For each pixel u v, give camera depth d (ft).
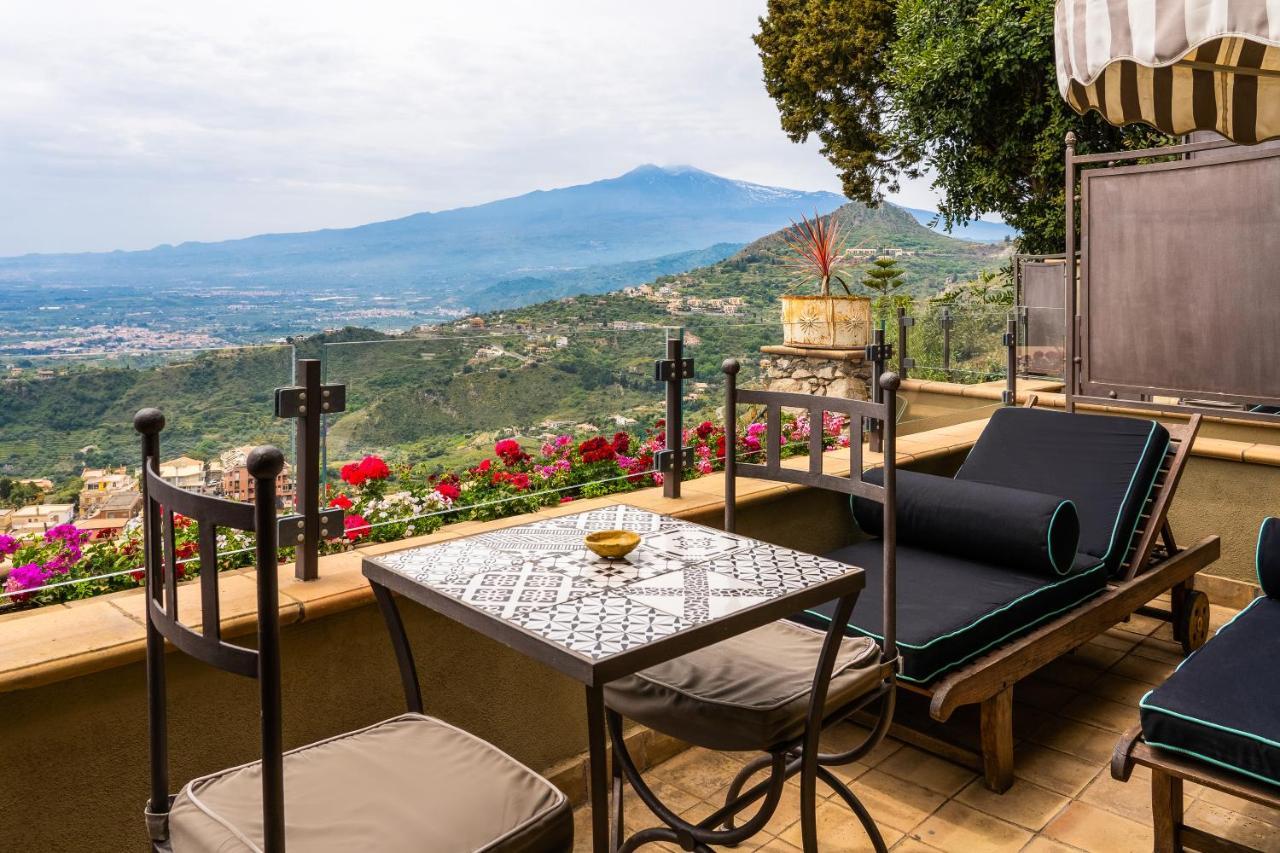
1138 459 10.99
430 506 8.97
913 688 8.07
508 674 8.16
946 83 31.45
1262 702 6.72
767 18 51.13
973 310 16.58
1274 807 6.19
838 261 21.40
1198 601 11.84
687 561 5.92
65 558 6.70
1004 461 11.87
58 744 5.65
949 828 7.97
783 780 5.97
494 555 6.06
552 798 4.79
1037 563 9.61
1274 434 14.84
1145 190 13.12
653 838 6.38
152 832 4.89
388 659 7.36
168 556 4.52
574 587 5.35
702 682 6.25
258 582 3.84
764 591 5.29
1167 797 7.00
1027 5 28.37
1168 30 7.11
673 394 10.87
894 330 14.84
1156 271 13.11
